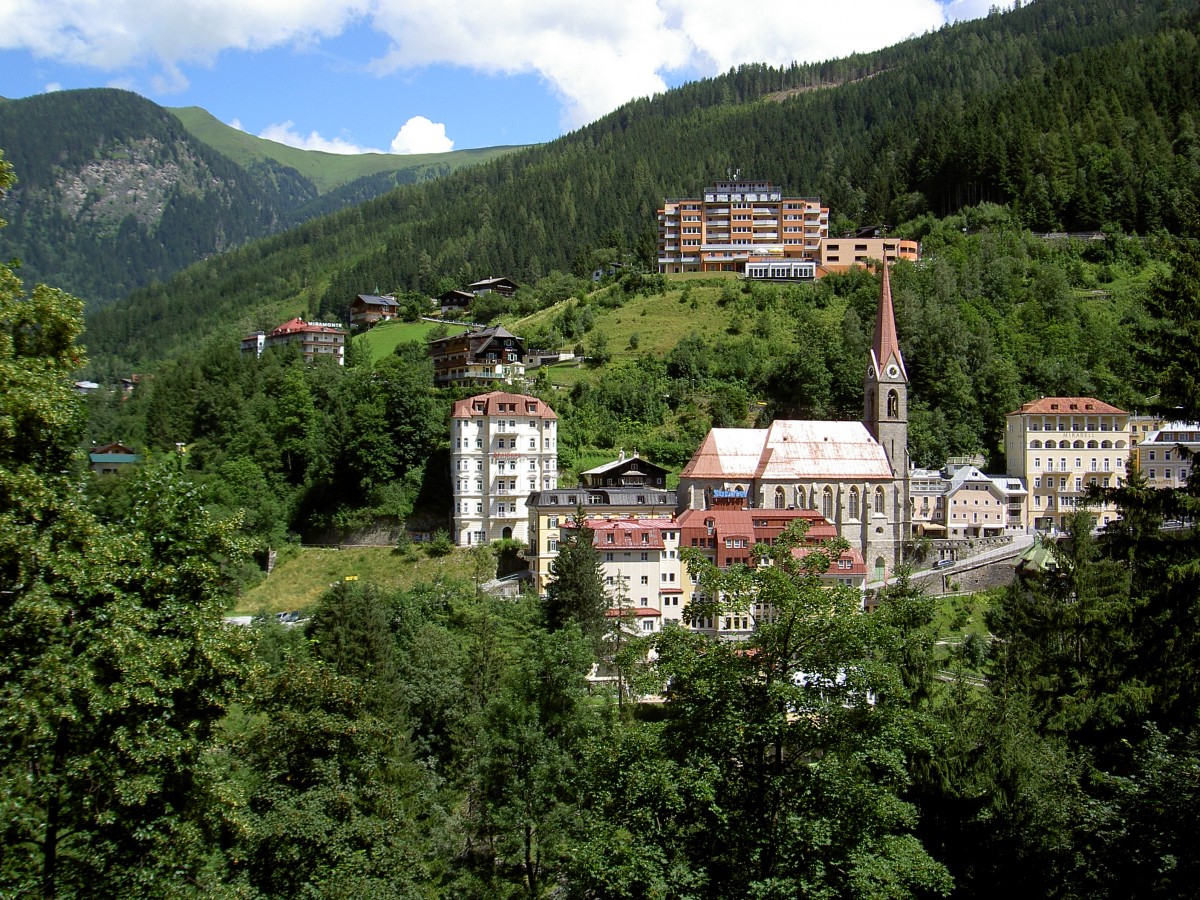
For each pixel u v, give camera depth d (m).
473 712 78.62
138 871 36.38
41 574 37.31
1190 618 39.44
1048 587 77.44
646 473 142.38
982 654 95.38
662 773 36.19
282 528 152.12
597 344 199.50
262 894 43.06
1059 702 56.44
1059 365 178.38
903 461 140.12
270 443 165.00
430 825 67.94
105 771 36.16
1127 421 152.38
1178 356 39.75
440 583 129.62
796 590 35.75
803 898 33.84
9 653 36.09
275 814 44.44
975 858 41.12
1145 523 42.03
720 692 36.19
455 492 144.62
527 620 108.88
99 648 36.19
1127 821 34.69
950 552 136.12
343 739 48.88
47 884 35.50
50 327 44.31
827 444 136.88
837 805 35.16
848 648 35.94
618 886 35.94
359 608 95.12
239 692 42.38
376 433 152.00
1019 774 41.91
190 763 38.88
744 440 137.38
